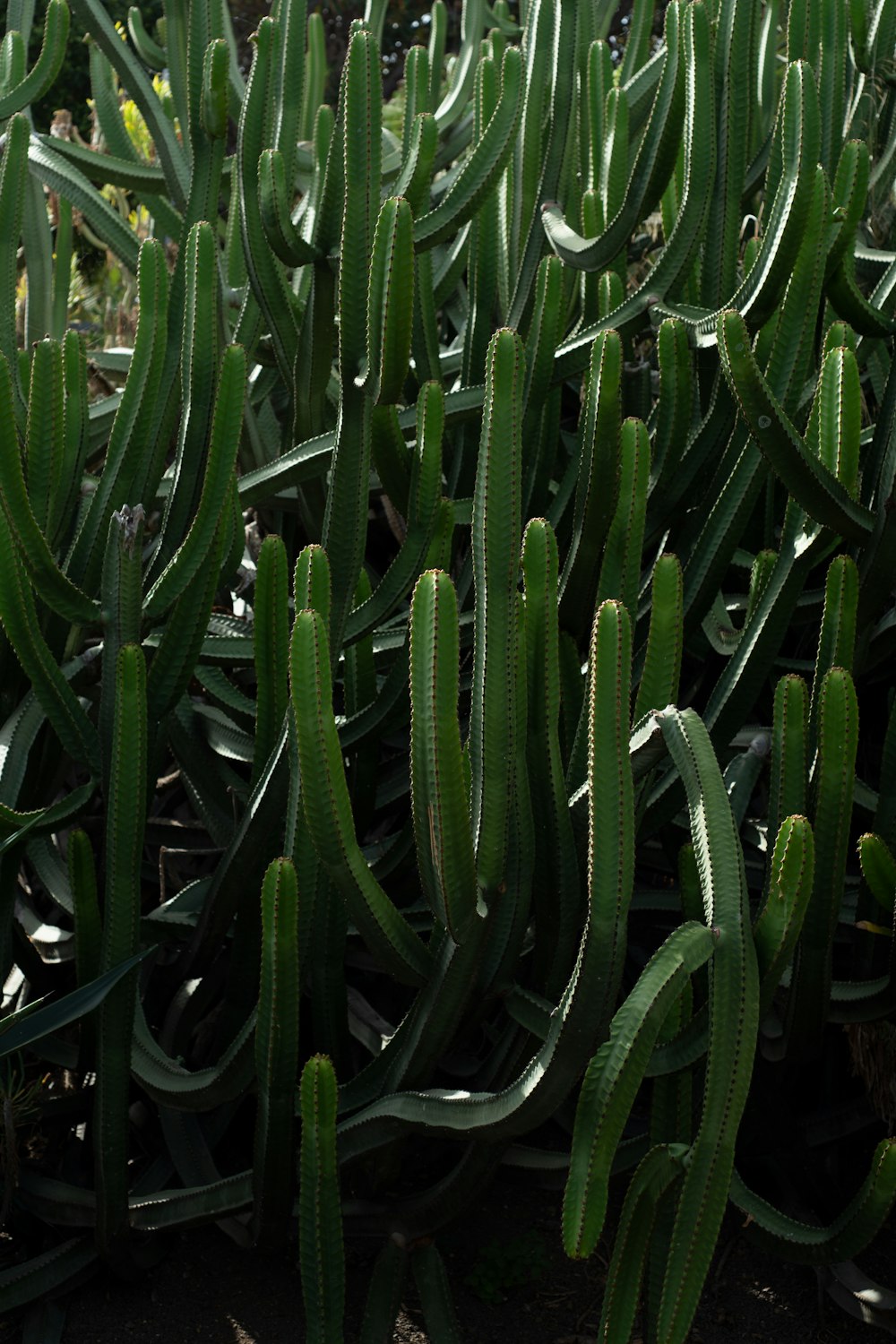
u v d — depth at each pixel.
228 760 2.39
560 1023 1.33
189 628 1.77
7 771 1.83
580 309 2.51
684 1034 1.42
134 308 3.78
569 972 1.70
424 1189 1.93
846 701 1.49
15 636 1.69
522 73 2.15
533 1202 1.99
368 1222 1.79
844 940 2.04
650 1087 2.10
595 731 1.25
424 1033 1.58
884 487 1.82
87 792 1.80
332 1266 1.53
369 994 2.24
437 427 1.70
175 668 1.80
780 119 2.02
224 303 2.25
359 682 1.99
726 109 2.12
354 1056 2.12
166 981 2.07
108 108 3.03
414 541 1.78
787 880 1.28
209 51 2.18
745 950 1.22
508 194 2.33
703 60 1.93
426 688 1.32
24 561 1.66
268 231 1.87
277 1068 1.55
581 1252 1.13
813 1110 2.08
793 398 1.87
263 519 2.73
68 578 1.96
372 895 1.46
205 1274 1.84
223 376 1.66
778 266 1.80
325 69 3.58
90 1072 1.94
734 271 2.21
